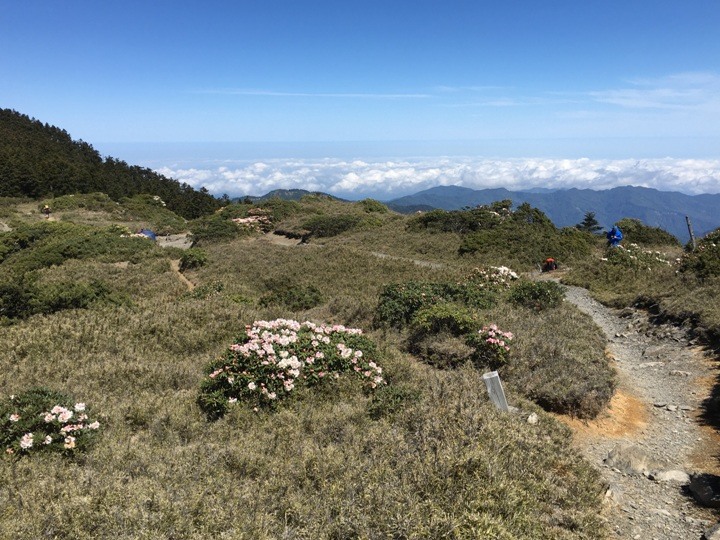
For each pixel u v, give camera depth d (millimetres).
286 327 9195
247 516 4215
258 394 7391
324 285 20688
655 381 9617
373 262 24000
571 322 12070
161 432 6574
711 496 5359
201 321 13758
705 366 9797
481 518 4199
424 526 4137
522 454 5559
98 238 32188
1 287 14812
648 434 7461
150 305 15977
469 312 11570
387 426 6289
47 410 6422
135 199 73188
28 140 100312
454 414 6305
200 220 54031
